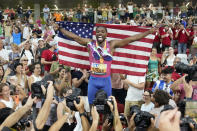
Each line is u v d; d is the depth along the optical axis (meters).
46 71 11.91
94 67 6.36
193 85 6.05
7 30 24.17
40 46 14.20
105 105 5.29
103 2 37.97
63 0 39.03
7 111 4.65
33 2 38.38
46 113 4.23
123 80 8.83
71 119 6.43
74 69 10.40
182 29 17.88
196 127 4.30
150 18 27.62
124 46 7.26
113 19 30.06
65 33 6.94
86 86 9.67
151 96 7.67
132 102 8.73
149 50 7.25
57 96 7.70
